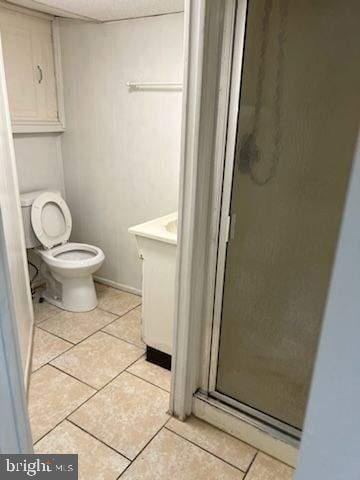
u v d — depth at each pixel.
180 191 1.47
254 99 1.31
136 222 2.87
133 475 1.47
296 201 1.31
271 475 1.50
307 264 1.34
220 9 1.27
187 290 1.56
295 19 1.17
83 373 2.07
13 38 2.41
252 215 1.42
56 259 2.58
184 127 1.38
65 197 3.19
